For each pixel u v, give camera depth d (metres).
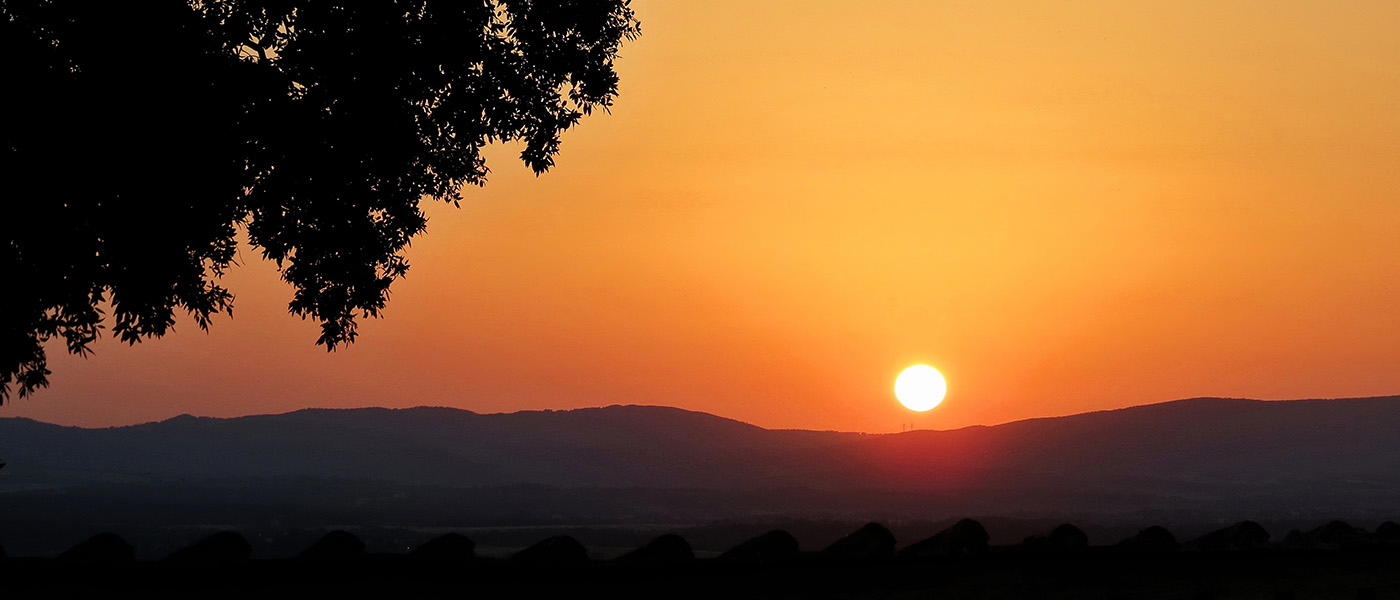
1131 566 30.30
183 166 31.31
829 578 27.53
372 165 35.44
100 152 30.42
